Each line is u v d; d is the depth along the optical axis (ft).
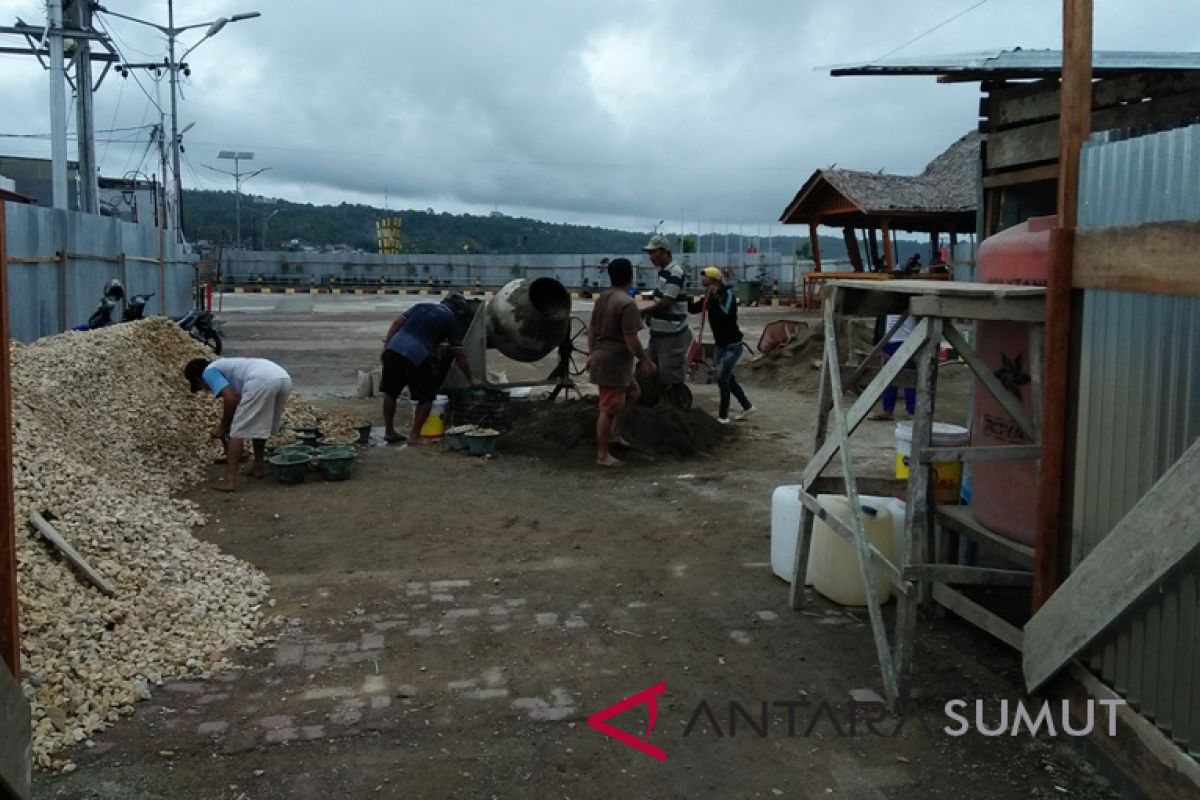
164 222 97.35
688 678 14.23
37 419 21.43
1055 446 12.53
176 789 11.16
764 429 34.55
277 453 25.79
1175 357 10.48
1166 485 10.14
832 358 15.62
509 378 47.85
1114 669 11.43
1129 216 11.19
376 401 39.45
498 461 28.25
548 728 12.71
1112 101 18.72
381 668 14.40
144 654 14.23
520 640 15.48
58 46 67.41
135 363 29.19
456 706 13.25
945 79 20.79
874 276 63.87
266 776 11.47
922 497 13.42
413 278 171.63
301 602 17.01
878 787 11.46
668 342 32.32
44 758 11.54
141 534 17.88
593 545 20.51
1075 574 11.69
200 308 85.71
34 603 14.12
